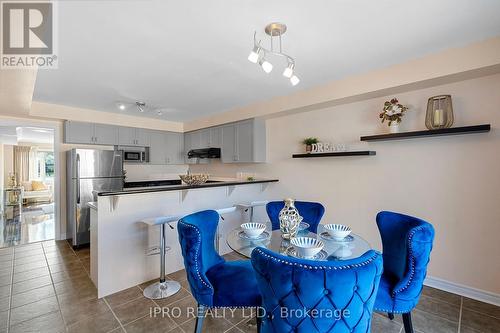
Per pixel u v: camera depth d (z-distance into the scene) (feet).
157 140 16.83
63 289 8.04
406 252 5.11
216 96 11.39
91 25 5.59
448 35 6.30
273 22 5.62
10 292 7.86
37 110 12.03
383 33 6.18
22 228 15.85
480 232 7.33
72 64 7.71
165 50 6.89
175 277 9.01
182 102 12.37
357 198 10.02
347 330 3.16
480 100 7.25
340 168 10.55
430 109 7.89
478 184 7.35
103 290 7.69
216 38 6.29
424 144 8.34
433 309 6.93
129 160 15.46
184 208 9.85
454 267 7.80
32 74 6.75
